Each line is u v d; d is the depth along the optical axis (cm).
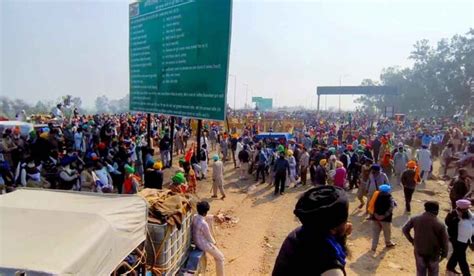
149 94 1502
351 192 1590
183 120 3491
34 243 323
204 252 696
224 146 2373
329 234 197
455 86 7300
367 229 1121
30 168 1168
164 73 1394
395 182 1761
